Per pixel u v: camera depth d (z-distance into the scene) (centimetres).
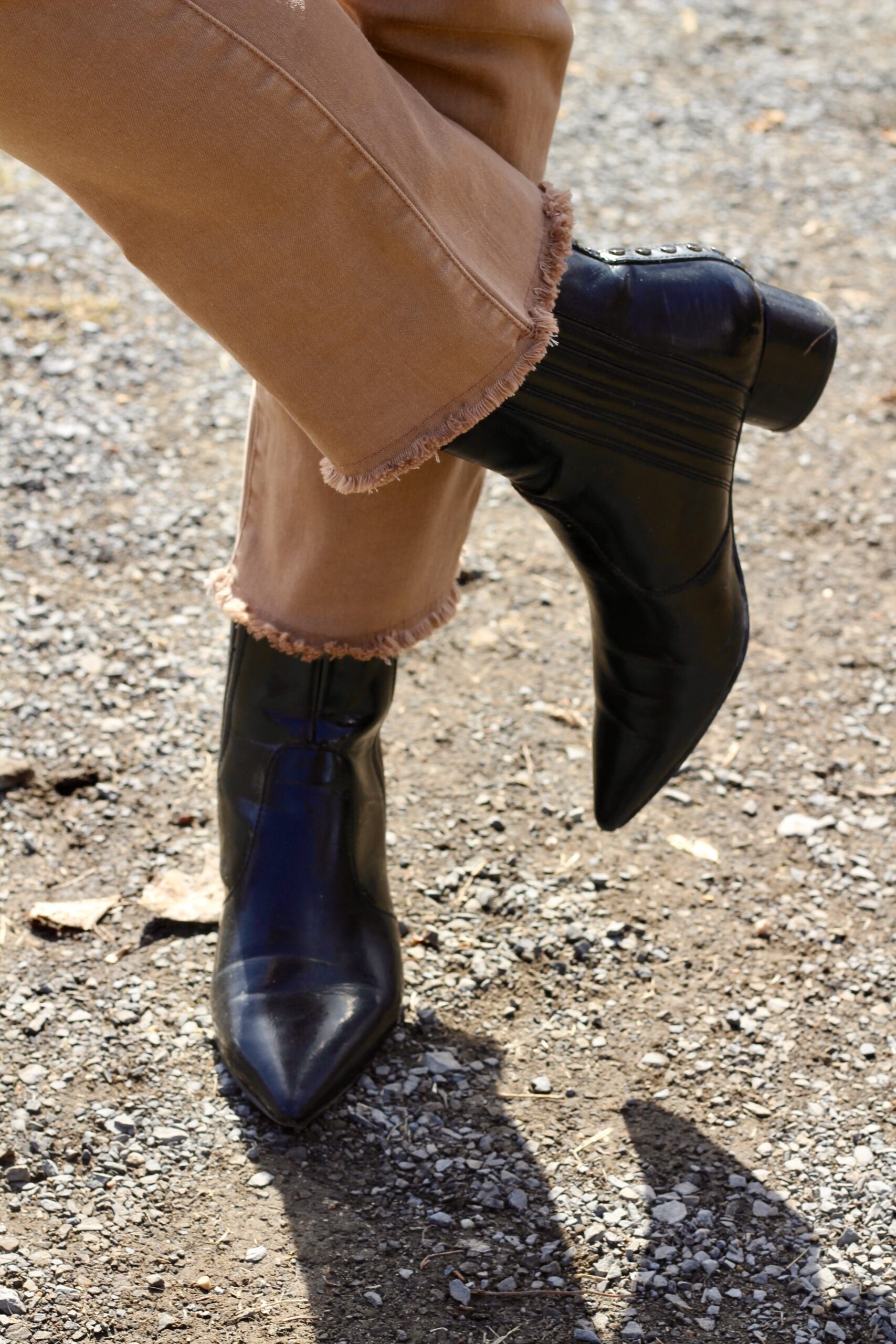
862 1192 128
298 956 137
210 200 92
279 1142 131
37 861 166
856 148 375
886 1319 116
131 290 298
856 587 224
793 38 438
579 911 162
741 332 117
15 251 305
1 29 84
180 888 162
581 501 117
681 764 138
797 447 261
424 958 155
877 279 314
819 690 202
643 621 126
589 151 362
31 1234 121
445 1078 140
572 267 109
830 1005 150
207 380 272
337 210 94
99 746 185
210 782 180
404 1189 127
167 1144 131
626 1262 121
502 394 103
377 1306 116
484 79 107
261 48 88
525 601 221
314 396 102
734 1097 139
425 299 98
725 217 336
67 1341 111
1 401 258
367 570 128
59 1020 144
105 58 86
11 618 207
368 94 93
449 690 200
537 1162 131
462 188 100
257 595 135
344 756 142
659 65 416
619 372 112
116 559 222
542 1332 114
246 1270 118
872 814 180
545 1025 147
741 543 234
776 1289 119
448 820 175
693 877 168
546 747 190
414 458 104
